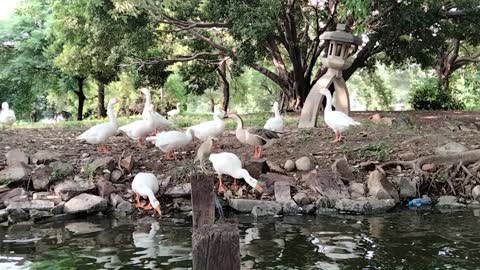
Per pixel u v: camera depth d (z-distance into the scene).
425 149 10.37
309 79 20.11
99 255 5.80
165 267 5.37
